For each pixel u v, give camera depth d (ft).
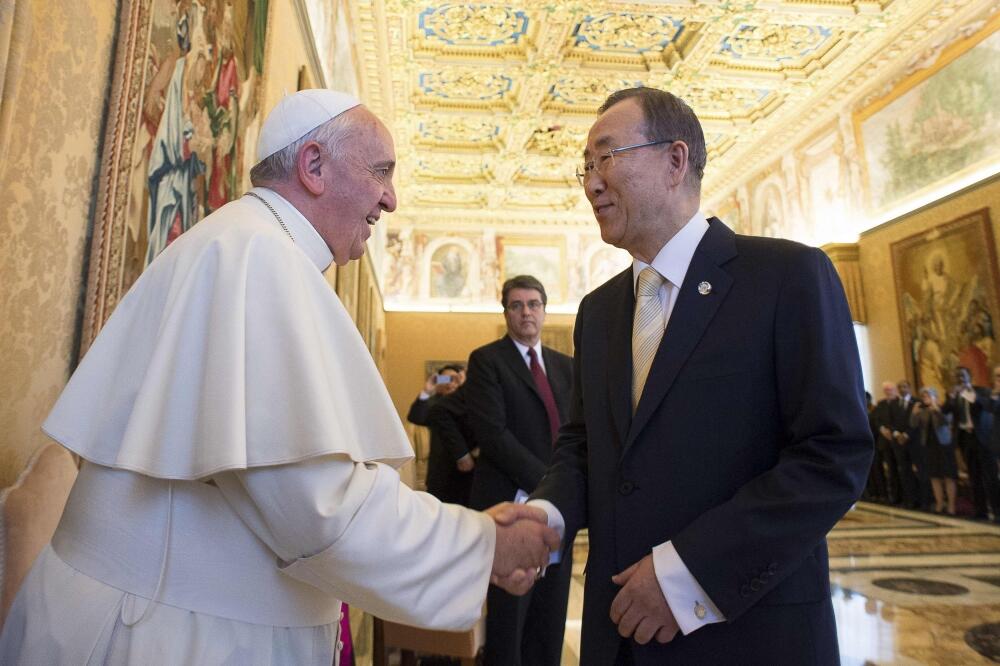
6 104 4.05
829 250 40.63
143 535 3.80
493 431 9.83
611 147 5.14
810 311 4.42
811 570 4.37
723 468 4.53
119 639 3.63
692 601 4.13
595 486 5.14
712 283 4.89
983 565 20.03
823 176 44.47
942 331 34.17
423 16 34.81
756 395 4.57
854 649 12.75
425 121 46.37
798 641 4.19
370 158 5.16
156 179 7.29
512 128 46.55
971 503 29.94
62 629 3.64
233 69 10.38
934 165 35.29
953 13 33.63
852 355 4.43
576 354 6.36
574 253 65.41
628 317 5.49
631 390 5.12
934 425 31.78
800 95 42.65
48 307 5.20
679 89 41.91
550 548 5.08
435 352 62.90
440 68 39.37
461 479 14.28
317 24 20.22
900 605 15.72
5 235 4.60
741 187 54.44
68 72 5.35
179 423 3.73
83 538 3.83
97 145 5.90
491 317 63.57
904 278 36.81
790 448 4.34
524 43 37.50
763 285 4.69
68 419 3.90
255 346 3.85
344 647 7.11
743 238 5.16
